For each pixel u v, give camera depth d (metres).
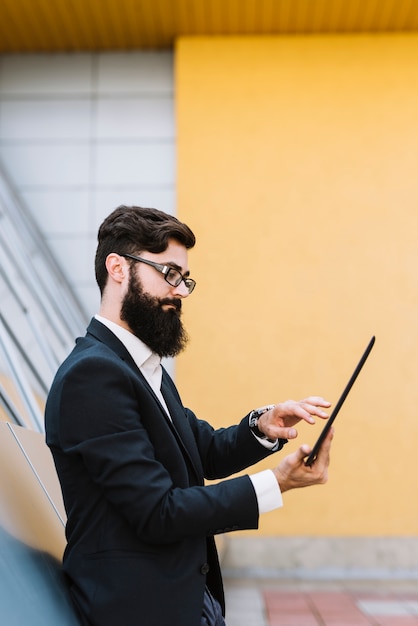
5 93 6.25
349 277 5.83
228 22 6.08
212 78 6.12
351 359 5.71
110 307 1.36
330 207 5.93
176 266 1.34
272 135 6.04
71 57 6.32
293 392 5.66
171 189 6.14
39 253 5.41
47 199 6.09
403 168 5.99
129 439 1.17
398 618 3.53
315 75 6.13
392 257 5.86
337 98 6.10
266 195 5.95
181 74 6.12
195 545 1.22
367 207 5.93
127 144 6.20
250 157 6.01
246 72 6.14
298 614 3.64
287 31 6.17
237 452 1.48
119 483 1.13
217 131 6.04
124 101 6.27
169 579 1.16
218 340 5.72
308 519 5.48
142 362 1.33
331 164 6.00
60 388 1.21
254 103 6.09
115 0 5.86
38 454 1.77
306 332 5.75
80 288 5.94
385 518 5.48
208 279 5.82
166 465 1.25
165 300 1.34
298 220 5.91
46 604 1.10
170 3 5.91
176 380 5.66
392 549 5.43
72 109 6.24
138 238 1.34
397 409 5.63
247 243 5.88
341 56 6.16
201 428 1.53
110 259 1.35
